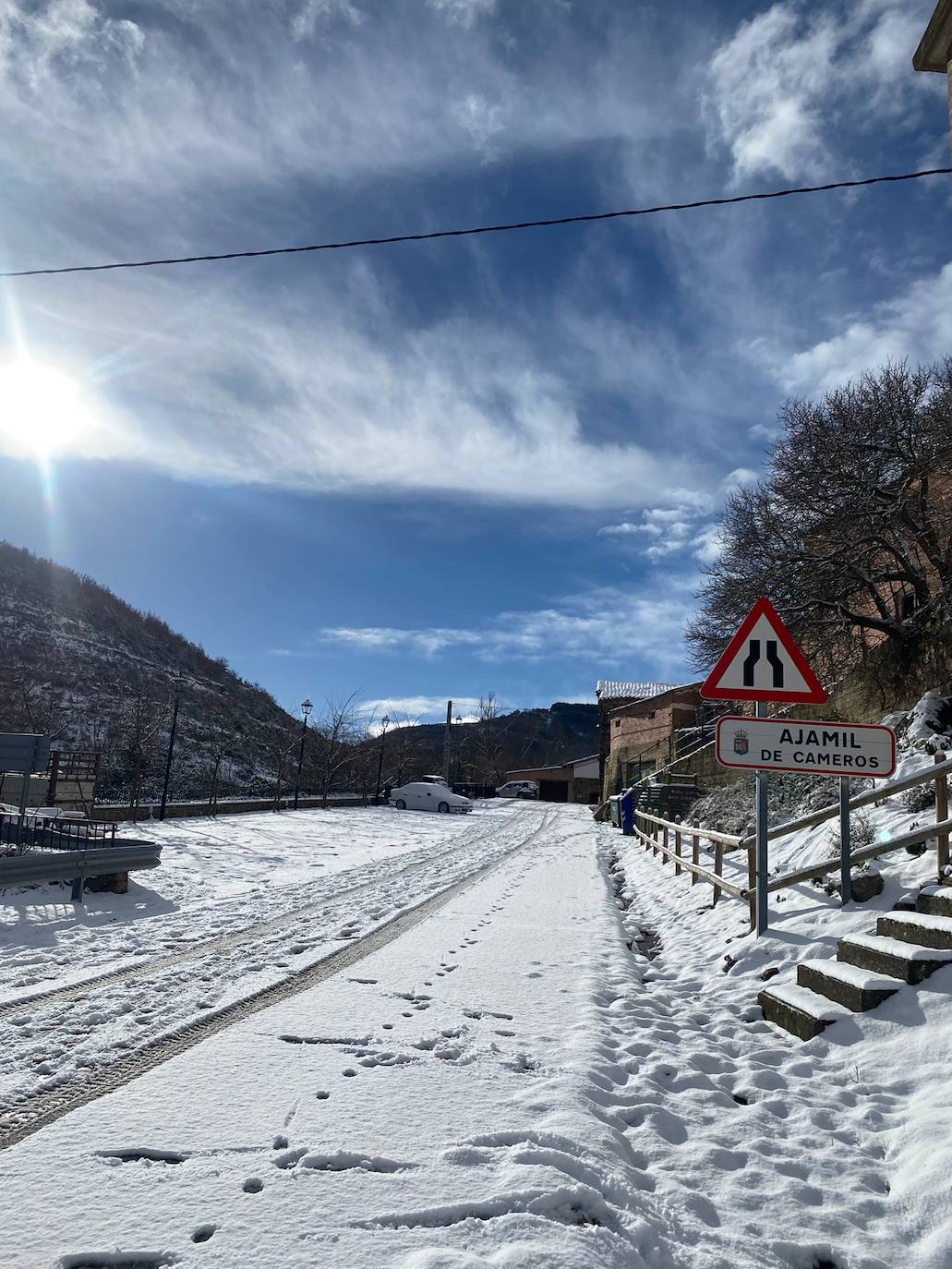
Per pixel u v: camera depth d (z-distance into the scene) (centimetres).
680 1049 466
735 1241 274
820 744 646
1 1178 290
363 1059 423
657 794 2220
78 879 934
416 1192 281
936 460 1608
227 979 604
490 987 583
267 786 4834
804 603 1716
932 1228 284
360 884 1180
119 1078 399
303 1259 240
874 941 507
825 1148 346
